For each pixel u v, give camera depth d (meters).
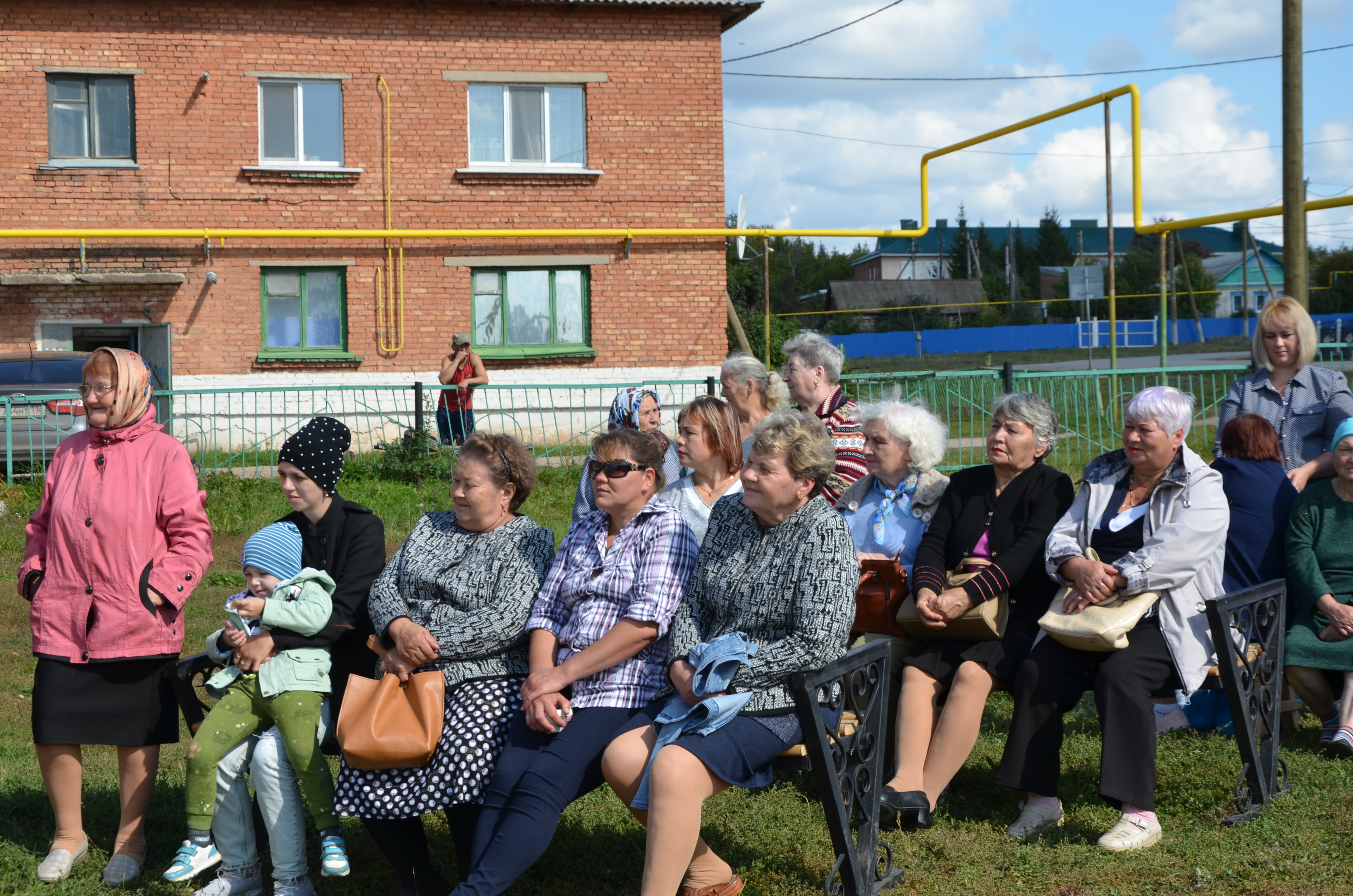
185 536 4.07
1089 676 4.28
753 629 3.62
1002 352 51.12
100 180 15.96
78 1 15.75
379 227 16.64
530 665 3.78
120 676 3.99
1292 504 5.36
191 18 16.02
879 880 3.72
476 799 3.56
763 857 4.09
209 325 16.27
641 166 17.20
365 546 4.00
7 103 15.70
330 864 3.79
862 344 53.59
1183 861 3.89
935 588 4.48
